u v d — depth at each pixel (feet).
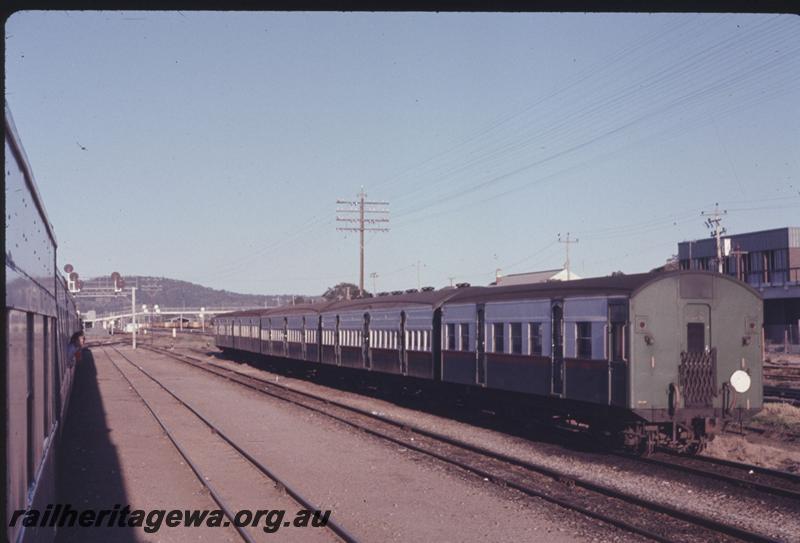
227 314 196.03
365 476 46.19
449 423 72.13
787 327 181.16
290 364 139.23
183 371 145.38
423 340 81.51
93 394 102.27
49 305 29.37
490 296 68.28
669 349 50.60
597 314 53.36
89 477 47.06
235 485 44.16
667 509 36.09
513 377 64.03
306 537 32.91
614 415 52.49
